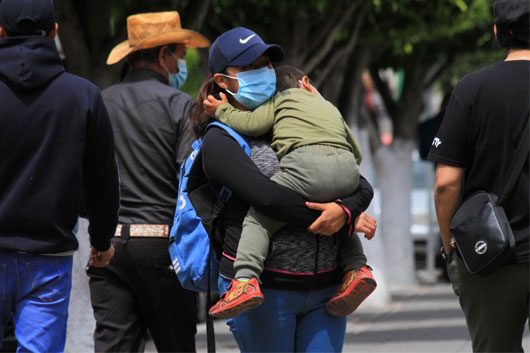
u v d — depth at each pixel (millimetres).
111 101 13555
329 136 10297
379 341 23250
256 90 10477
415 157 53844
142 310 13352
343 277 10438
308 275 10148
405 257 37219
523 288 10406
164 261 13156
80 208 11836
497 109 10391
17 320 10547
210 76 11102
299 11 24219
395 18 28016
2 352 15516
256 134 10367
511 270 10414
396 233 37062
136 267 13109
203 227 10641
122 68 19094
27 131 10398
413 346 22312
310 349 10367
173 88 13656
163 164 13258
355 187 10375
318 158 10070
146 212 13195
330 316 10477
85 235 16984
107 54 18891
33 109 10422
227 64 10586
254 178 9938
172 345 13391
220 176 10133
